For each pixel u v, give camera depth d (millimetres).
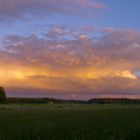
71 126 27328
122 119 34750
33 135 22078
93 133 22438
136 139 20984
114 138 20375
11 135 22156
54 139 20594
